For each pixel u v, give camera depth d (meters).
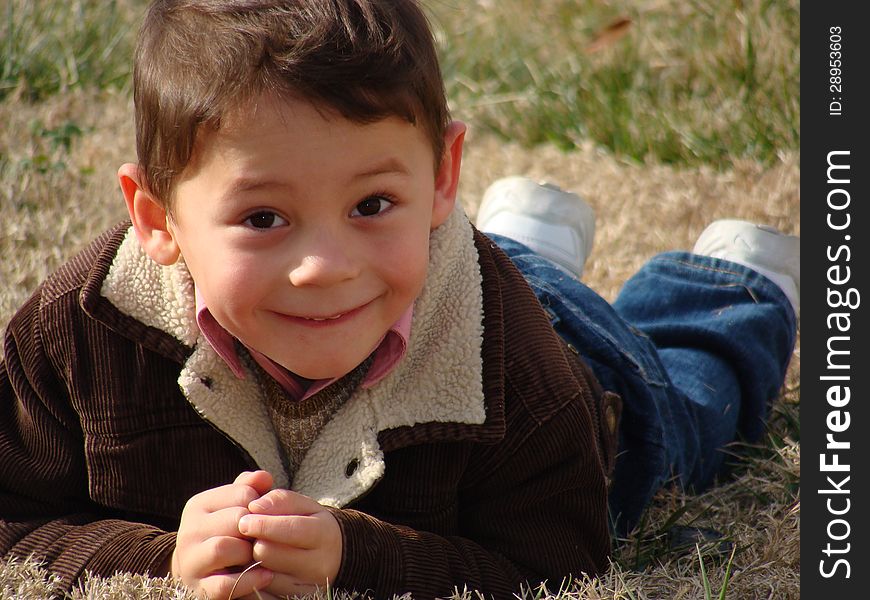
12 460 2.96
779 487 3.76
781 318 4.34
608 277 5.37
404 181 2.49
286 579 2.60
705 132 7.04
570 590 2.91
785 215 5.96
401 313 2.62
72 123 6.76
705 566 3.27
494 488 2.93
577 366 3.23
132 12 8.36
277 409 2.88
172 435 2.88
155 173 2.60
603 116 7.38
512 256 4.07
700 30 7.83
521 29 8.65
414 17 2.61
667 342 4.28
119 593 2.62
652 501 3.72
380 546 2.67
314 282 2.41
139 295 2.82
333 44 2.39
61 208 5.75
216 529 2.57
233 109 2.37
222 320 2.56
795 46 7.31
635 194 6.37
